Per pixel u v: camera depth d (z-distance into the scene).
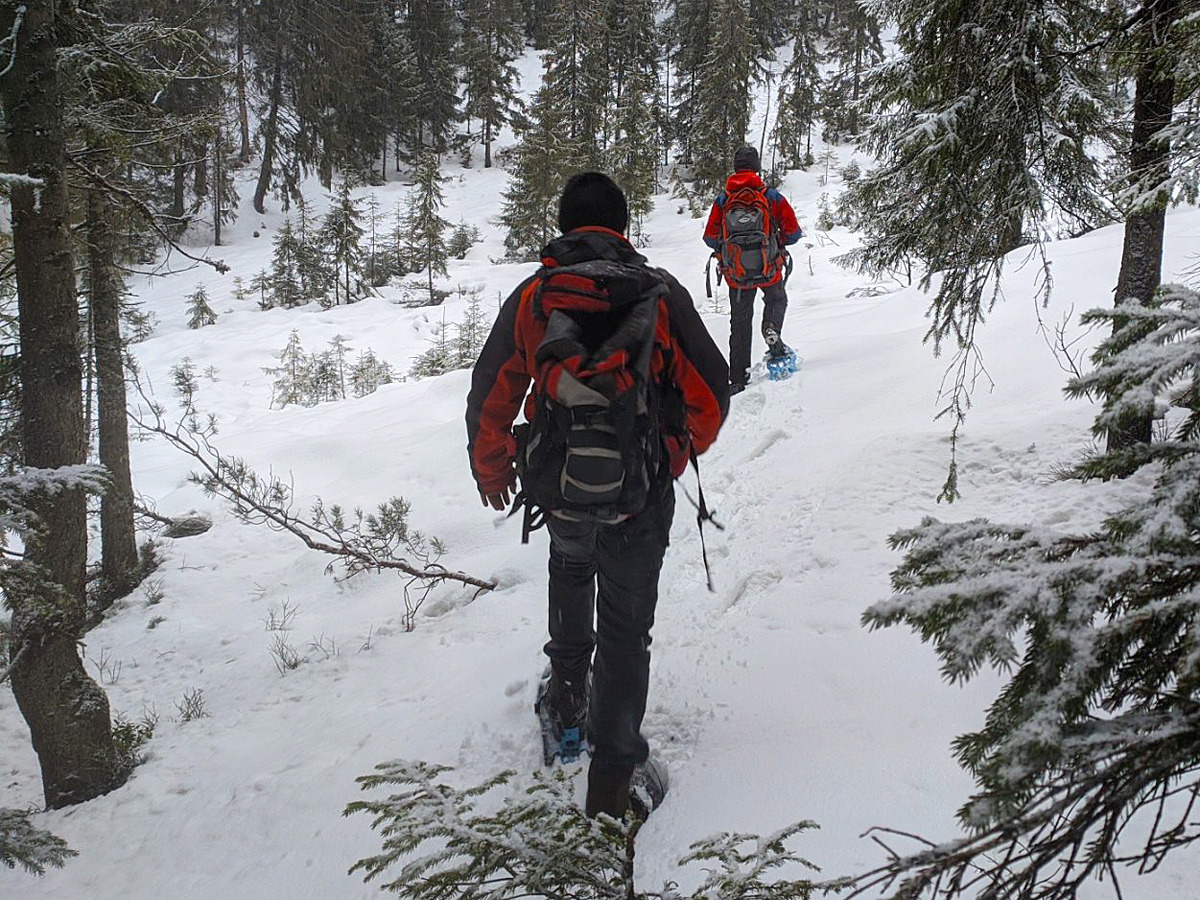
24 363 3.63
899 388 5.79
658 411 2.19
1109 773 0.95
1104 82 3.46
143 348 21.14
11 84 3.51
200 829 3.13
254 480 6.48
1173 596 1.03
